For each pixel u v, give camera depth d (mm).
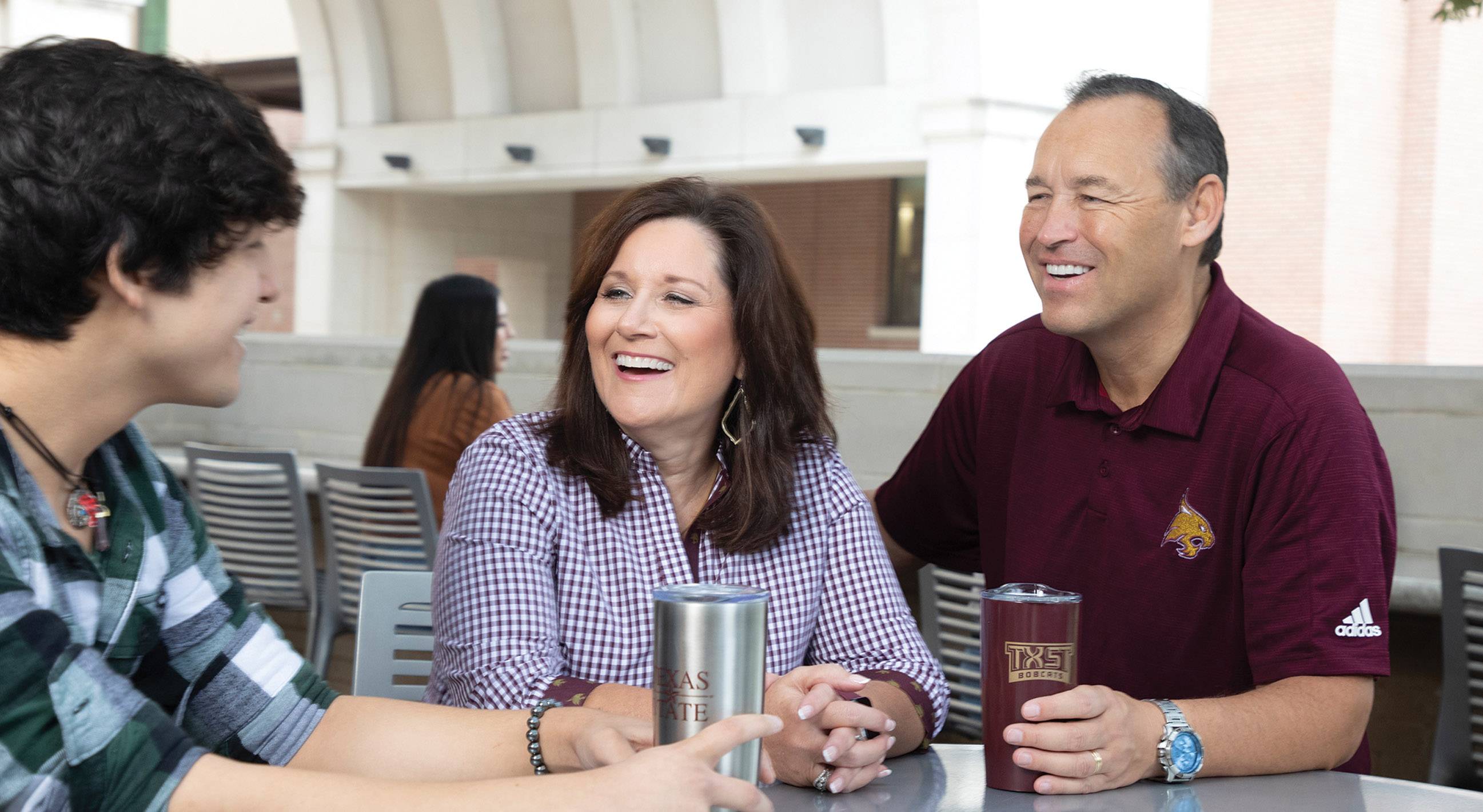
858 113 11922
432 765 1163
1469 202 16594
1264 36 16547
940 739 2803
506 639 1401
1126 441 1612
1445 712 2268
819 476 1605
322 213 15828
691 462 1544
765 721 940
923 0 11484
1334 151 16125
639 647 1482
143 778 881
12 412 912
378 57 15609
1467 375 2865
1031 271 1592
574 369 1522
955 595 2498
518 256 17828
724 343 1491
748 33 12695
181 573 1143
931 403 3477
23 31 7836
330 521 3521
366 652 1766
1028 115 11359
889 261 15867
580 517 1493
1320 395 1499
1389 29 16406
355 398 4992
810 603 1570
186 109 901
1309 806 1174
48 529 937
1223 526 1544
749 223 1518
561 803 900
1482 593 2186
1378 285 16625
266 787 898
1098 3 11750
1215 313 1582
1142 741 1215
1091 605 1638
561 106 14625
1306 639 1423
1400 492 2938
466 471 1506
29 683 838
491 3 14586
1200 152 1517
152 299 904
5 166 854
